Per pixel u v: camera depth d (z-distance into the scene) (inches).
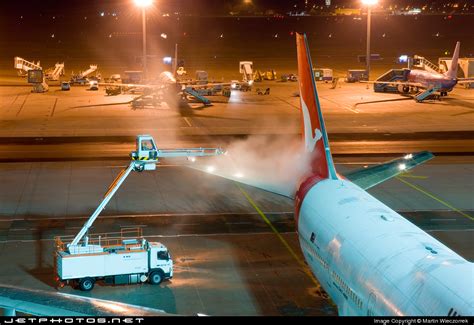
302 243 1191.6
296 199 1288.1
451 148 2775.6
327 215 1116.5
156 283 1344.7
